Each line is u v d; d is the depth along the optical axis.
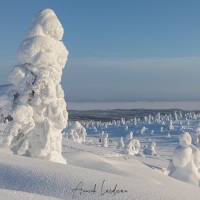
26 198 6.82
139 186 9.92
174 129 119.56
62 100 13.54
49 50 13.09
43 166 10.57
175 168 19.53
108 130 135.50
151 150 57.31
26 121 12.93
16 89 13.31
